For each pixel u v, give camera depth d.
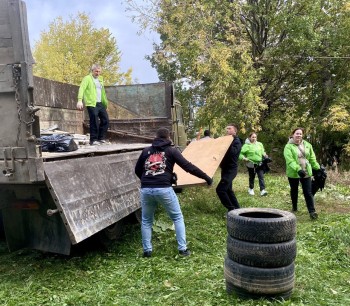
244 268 3.54
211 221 6.67
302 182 7.13
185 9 15.66
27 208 4.36
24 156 3.79
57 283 4.09
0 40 3.75
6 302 3.60
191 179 6.16
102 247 5.19
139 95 9.04
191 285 3.92
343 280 4.23
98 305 3.55
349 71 16.66
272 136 17.38
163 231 5.93
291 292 3.65
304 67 16.94
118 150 5.74
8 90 3.77
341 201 8.89
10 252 5.04
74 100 9.27
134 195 5.48
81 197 4.26
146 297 3.72
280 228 3.51
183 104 17.11
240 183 11.43
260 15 16.77
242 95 15.25
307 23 15.77
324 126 15.35
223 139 6.95
